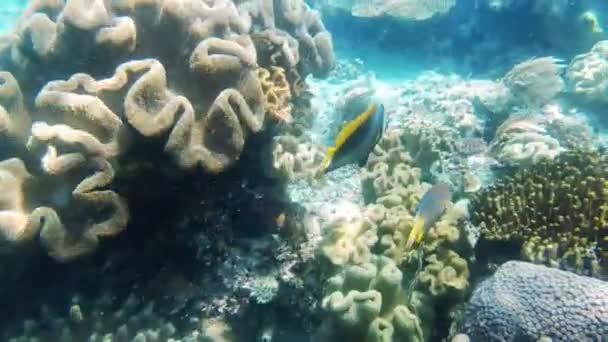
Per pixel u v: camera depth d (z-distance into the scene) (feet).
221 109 2.76
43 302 3.06
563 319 2.27
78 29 2.89
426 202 2.36
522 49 9.93
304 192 3.84
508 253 3.23
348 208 3.76
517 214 3.24
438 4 9.96
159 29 3.03
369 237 3.10
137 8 3.00
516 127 5.48
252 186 3.52
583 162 3.55
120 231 2.72
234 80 2.94
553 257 2.93
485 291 2.60
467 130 6.21
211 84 2.93
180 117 2.68
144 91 2.68
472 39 10.39
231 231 3.29
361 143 2.33
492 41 10.22
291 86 3.86
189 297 3.12
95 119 2.63
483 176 4.68
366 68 10.37
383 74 10.18
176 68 3.06
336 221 3.27
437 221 3.26
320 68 4.68
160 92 2.74
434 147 4.34
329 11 10.91
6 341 3.00
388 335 2.44
